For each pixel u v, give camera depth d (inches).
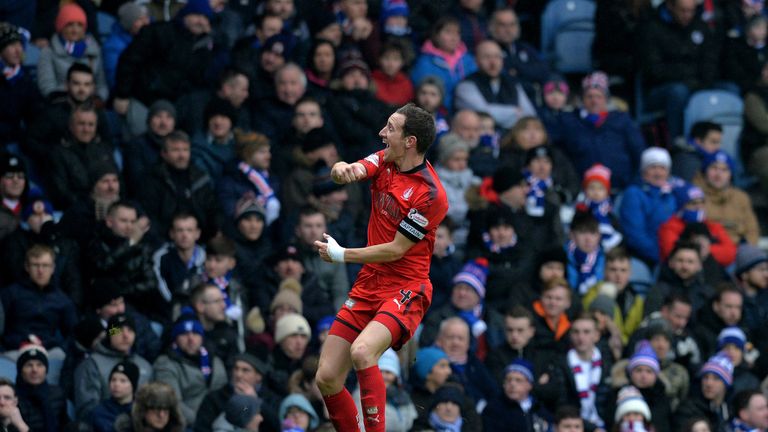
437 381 1855.3
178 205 2032.5
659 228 2321.6
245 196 2070.6
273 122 2246.6
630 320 2129.7
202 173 2081.7
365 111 2273.6
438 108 2368.4
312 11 2444.6
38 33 2330.2
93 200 1955.0
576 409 1860.2
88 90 2103.8
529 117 2347.4
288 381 1811.0
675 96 2608.3
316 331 1930.4
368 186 2194.9
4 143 2111.2
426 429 1802.4
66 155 2027.6
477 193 2204.7
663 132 2613.2
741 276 2277.3
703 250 2272.4
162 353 1804.9
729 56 2669.8
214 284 1914.4
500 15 2564.0
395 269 1181.1
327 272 2016.5
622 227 2329.0
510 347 1969.7
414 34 2598.4
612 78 2709.2
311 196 2106.3
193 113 2210.9
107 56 2289.6
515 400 1859.0
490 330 2022.6
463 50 2517.2
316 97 2289.6
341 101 2274.9
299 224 2034.9
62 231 1899.6
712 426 2001.7
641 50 2640.3
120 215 1902.1
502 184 2181.3
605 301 2079.2
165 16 2415.1
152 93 2215.8
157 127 2112.5
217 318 1861.5
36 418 1706.4
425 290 1186.6
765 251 2367.1
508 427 1850.4
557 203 2260.1
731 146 2600.9
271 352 1876.2
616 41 2677.2
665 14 2655.0
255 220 2021.4
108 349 1766.7
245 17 2512.3
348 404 1191.6
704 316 2146.9
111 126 2183.8
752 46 2682.1
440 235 2068.2
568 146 2468.0
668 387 1979.6
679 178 2394.2
